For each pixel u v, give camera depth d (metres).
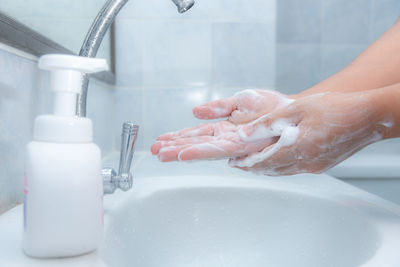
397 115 0.31
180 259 0.48
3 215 0.32
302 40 1.02
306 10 1.01
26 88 0.38
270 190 0.50
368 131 0.32
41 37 0.42
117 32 0.96
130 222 0.40
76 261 0.21
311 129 0.33
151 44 0.97
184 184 0.52
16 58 0.36
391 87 0.33
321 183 0.55
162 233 0.48
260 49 1.00
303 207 0.47
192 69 0.99
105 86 0.85
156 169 0.69
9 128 0.34
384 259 0.25
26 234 0.21
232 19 0.99
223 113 0.47
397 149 0.93
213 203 0.51
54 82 0.22
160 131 0.99
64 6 0.55
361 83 0.47
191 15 0.98
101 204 0.23
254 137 0.36
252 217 0.51
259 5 0.99
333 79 0.50
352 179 0.83
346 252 0.38
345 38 1.03
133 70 0.98
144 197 0.46
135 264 0.39
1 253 0.22
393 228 0.32
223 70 1.00
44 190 0.20
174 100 0.99
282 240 0.48
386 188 0.83
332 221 0.43
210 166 0.74
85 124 0.22
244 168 0.40
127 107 0.98
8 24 0.32
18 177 0.36
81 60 0.21
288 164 0.37
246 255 0.49
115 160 0.80
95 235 0.22
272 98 0.43
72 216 0.21
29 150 0.21
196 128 0.46
